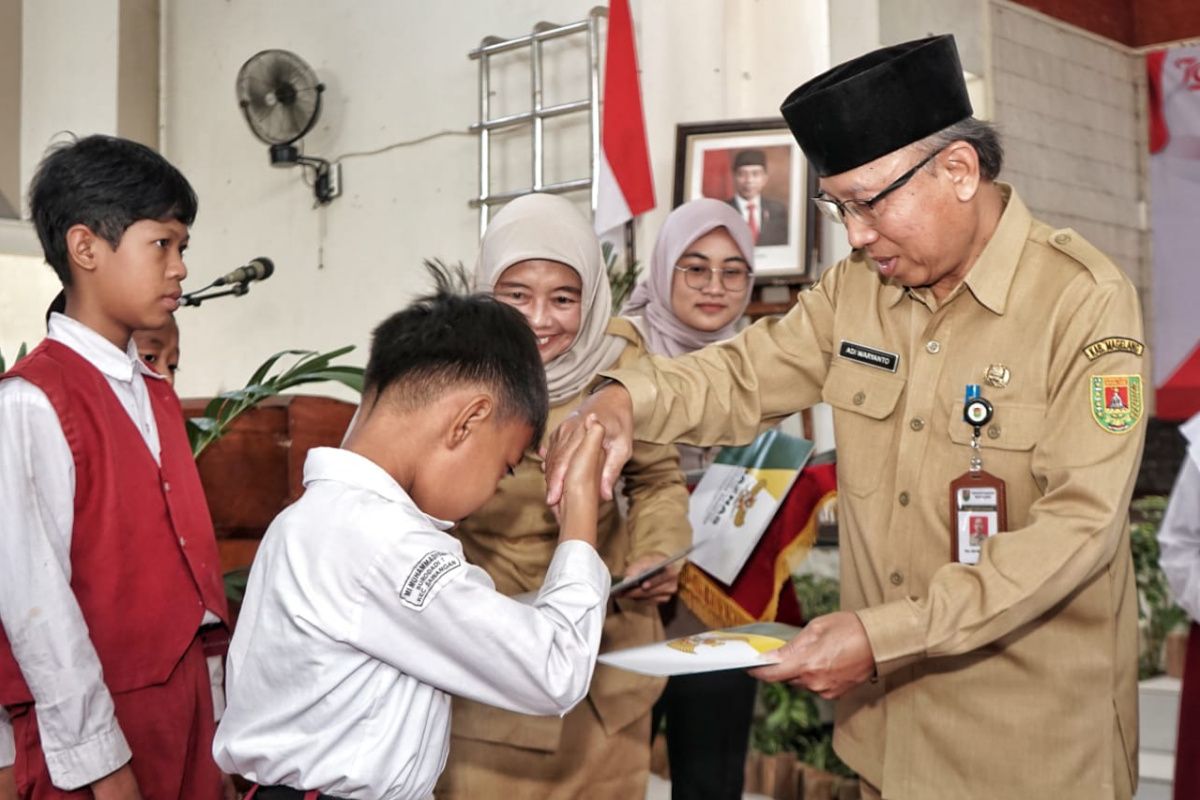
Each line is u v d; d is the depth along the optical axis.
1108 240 6.63
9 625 1.62
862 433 1.75
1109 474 1.51
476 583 1.31
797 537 2.38
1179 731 2.37
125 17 6.16
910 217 1.57
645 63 4.56
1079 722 1.61
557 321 2.17
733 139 4.29
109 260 1.77
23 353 2.14
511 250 2.17
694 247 3.25
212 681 1.98
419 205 5.57
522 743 2.01
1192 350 6.67
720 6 4.59
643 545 2.17
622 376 1.81
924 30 5.16
